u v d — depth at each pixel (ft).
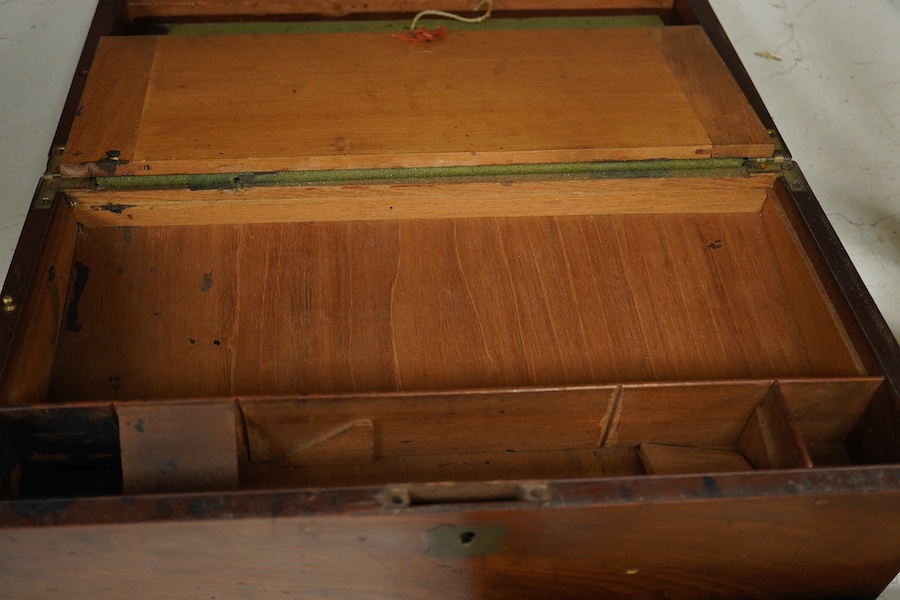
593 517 4.04
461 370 5.02
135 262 5.36
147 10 6.85
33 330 4.66
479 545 4.17
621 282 5.49
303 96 5.87
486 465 4.84
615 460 4.92
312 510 3.84
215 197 5.41
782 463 4.48
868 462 4.79
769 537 4.39
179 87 5.86
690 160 5.73
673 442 4.94
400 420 4.58
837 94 7.89
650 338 5.24
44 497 4.09
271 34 6.43
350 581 4.40
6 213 6.66
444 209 5.67
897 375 4.61
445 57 6.28
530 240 5.67
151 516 3.80
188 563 4.15
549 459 4.89
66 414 4.26
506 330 5.21
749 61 8.09
